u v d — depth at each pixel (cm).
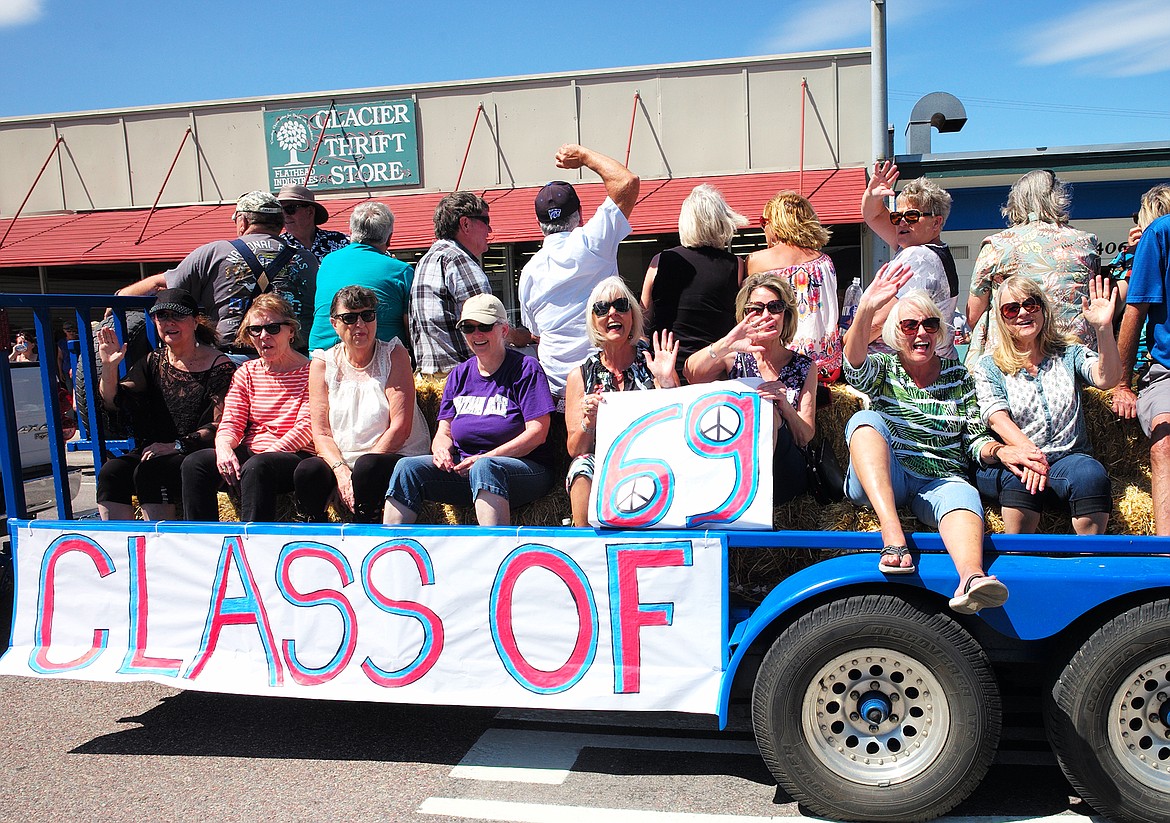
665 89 1498
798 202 447
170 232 1548
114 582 386
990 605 295
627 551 339
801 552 362
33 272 1650
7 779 365
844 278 1415
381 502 412
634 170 1523
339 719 420
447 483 400
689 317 405
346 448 422
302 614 368
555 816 327
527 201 1488
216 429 452
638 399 358
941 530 328
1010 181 1309
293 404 443
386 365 424
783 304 358
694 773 360
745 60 1466
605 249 439
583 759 374
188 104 1638
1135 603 306
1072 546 318
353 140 1593
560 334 445
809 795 315
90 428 479
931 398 364
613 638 341
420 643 357
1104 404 396
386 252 502
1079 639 308
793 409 363
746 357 398
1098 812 311
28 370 503
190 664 376
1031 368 376
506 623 350
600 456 353
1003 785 345
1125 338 390
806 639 311
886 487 331
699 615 335
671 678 337
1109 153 1209
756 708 319
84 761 380
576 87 1522
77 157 1697
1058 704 308
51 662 387
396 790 349
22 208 1692
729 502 334
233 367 464
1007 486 356
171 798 346
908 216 493
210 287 516
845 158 1460
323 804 339
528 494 402
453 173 1580
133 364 517
